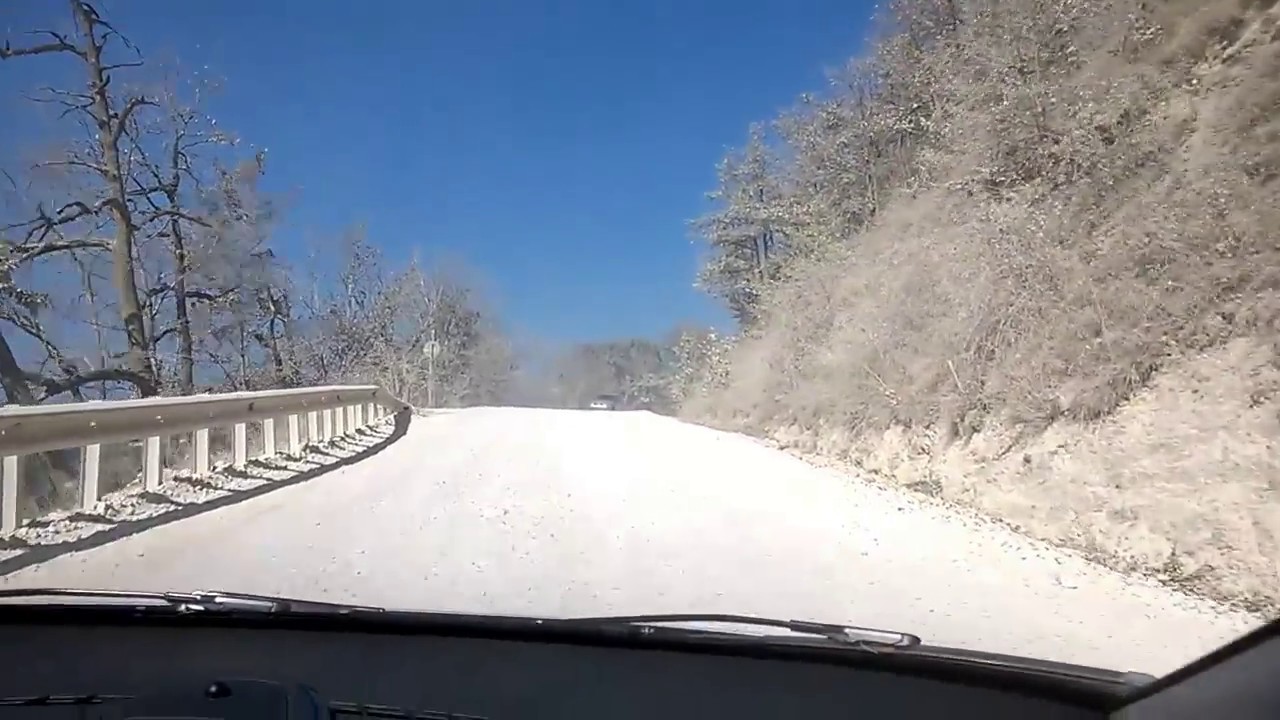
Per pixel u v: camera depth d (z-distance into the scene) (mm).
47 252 23766
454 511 10133
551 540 8555
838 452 17641
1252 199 12406
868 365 18438
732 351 33562
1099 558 8195
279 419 16953
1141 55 18094
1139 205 14180
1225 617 6211
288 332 33094
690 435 21172
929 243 19938
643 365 70250
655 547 8305
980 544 8750
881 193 31281
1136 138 15984
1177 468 9703
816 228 31844
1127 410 11414
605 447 17469
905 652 3850
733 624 4402
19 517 9070
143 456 11398
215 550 8125
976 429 13688
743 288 38156
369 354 44031
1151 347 11828
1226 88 15023
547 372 71625
